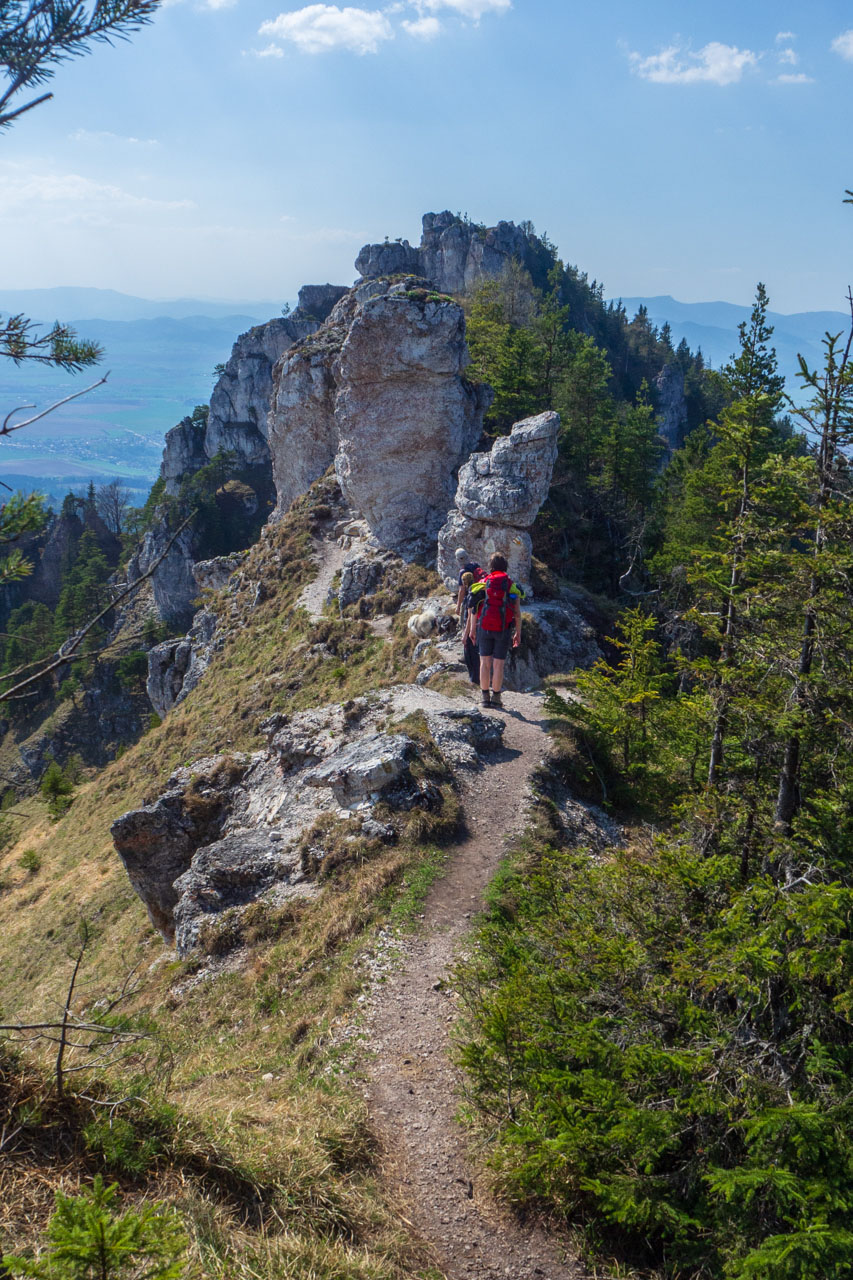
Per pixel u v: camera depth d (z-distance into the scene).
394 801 14.75
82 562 132.88
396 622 35.34
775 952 6.43
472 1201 6.75
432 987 10.04
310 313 163.75
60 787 48.50
